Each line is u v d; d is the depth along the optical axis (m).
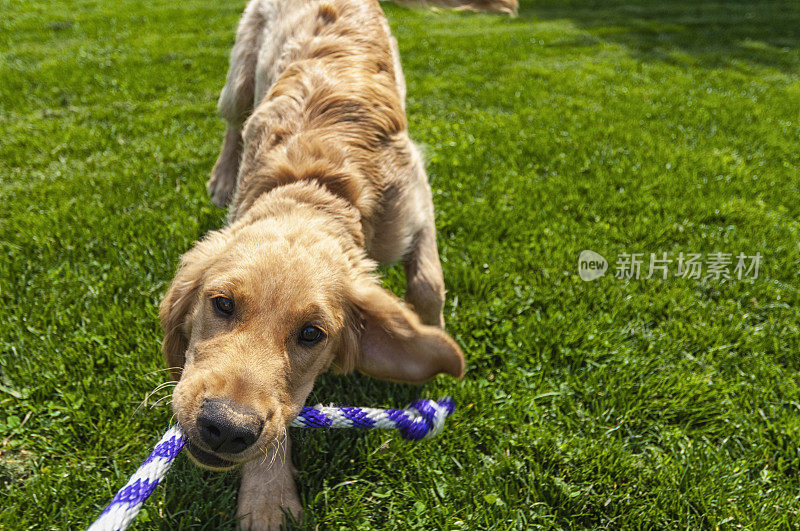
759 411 0.82
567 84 2.09
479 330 0.92
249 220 0.72
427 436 0.69
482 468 0.75
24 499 0.68
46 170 1.27
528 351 0.90
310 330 0.61
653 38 3.10
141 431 0.76
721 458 0.77
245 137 0.86
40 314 0.88
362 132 0.80
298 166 0.76
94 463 0.73
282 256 0.63
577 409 0.83
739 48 2.95
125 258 1.00
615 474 0.75
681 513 0.72
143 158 1.33
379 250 0.79
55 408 0.78
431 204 0.86
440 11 1.10
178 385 0.60
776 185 1.36
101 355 0.84
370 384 0.84
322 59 0.88
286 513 0.68
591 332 0.92
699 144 1.58
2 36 2.49
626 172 1.37
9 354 0.83
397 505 0.72
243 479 0.70
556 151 1.46
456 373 0.65
